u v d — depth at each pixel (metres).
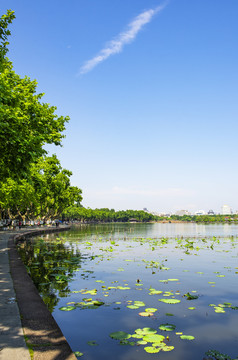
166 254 17.69
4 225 42.88
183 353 4.84
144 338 5.34
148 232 49.03
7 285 7.40
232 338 5.51
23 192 30.64
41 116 15.79
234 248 21.55
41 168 41.41
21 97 15.30
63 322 6.30
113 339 5.41
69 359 3.55
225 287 9.45
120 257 16.23
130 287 9.35
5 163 10.25
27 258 15.74
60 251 18.89
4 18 10.52
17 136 9.64
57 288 9.20
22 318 5.00
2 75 15.52
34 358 3.55
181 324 6.21
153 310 6.97
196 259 15.62
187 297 8.23
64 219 131.62
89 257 16.16
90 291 8.79
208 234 42.16
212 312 6.96
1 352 3.65
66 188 60.41
